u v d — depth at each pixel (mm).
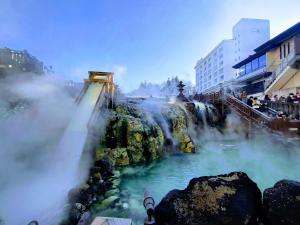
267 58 31359
